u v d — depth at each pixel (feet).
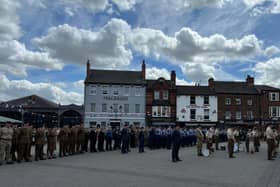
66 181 36.58
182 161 60.80
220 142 138.21
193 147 106.11
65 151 71.72
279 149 94.84
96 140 84.69
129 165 53.36
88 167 50.16
